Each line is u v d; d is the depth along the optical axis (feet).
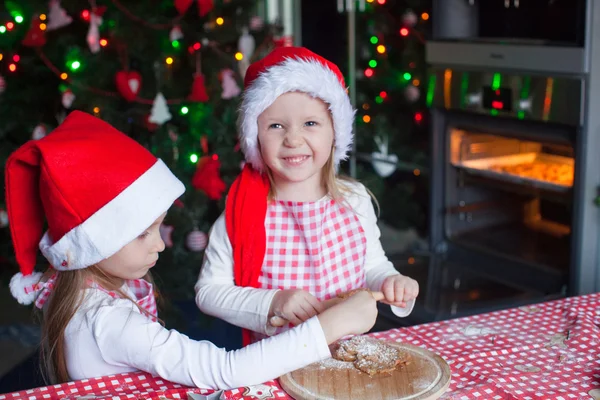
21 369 6.97
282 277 5.02
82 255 3.88
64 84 9.45
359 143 11.28
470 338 4.42
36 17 9.32
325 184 5.14
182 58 9.92
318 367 3.93
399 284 4.59
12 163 3.93
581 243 7.64
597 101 7.33
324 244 5.06
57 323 3.96
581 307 4.91
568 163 7.97
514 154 8.54
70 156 3.80
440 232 9.46
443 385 3.68
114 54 9.59
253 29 10.04
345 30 11.56
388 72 10.83
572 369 3.96
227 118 9.78
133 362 3.86
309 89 4.48
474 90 8.47
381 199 11.36
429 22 10.05
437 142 9.29
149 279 4.84
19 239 4.14
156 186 4.03
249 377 3.76
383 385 3.70
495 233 9.00
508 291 8.07
